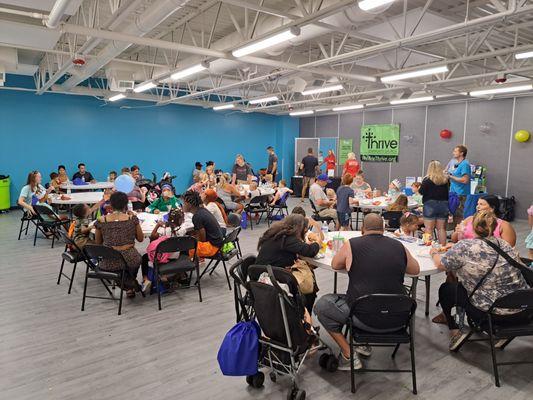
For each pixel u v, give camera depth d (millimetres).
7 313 3707
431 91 8703
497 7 4055
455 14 5637
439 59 7551
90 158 11227
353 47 7699
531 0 4488
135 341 3188
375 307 2363
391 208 5625
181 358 2934
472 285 2662
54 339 3209
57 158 10719
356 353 2762
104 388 2559
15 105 10008
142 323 3518
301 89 8914
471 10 5469
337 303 2711
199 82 10641
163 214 5414
